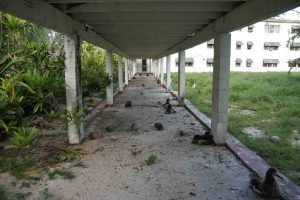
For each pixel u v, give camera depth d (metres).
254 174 3.86
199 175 3.96
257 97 10.35
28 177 3.87
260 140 5.44
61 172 4.05
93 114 8.13
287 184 3.53
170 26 6.17
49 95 5.11
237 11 4.21
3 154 4.76
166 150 5.05
